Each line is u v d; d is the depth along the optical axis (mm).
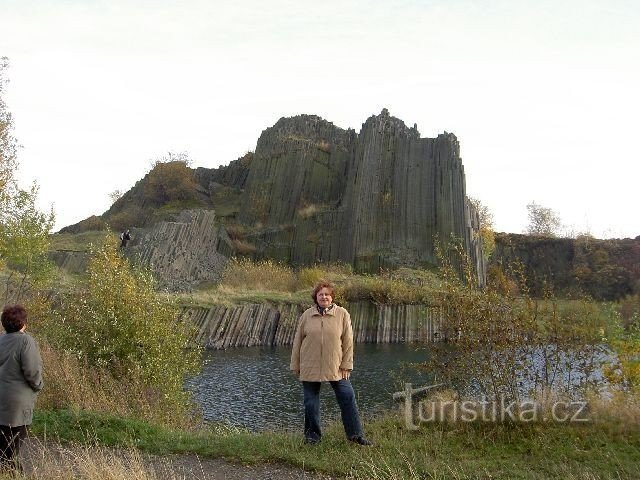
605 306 11812
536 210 116500
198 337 40031
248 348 41219
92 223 105375
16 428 7527
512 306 10820
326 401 21469
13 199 29000
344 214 76250
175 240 62000
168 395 15141
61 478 7402
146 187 108188
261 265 61750
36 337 17219
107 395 13094
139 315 16234
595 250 82125
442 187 69812
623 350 10500
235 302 44438
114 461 7844
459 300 10930
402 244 70000
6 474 7195
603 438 8883
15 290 31094
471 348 10422
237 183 114938
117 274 17391
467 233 66125
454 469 8008
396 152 75250
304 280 54156
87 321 16172
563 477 7707
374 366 31438
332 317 9219
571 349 10570
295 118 96812
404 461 8250
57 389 12094
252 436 9938
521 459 8500
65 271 52000
